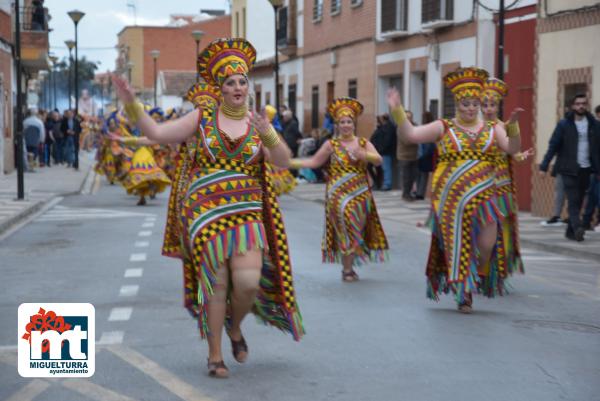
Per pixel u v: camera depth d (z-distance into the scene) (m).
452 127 8.64
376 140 24.78
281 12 38.19
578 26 17.12
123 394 5.89
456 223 8.54
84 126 57.41
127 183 20.34
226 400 5.77
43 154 37.53
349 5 30.09
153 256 12.37
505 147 8.60
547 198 17.98
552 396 5.91
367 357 6.86
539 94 18.34
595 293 9.88
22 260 12.14
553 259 12.69
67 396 5.86
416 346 7.22
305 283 10.23
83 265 11.62
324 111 33.09
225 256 6.05
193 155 6.22
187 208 6.19
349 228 10.30
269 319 6.56
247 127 6.20
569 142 13.99
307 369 6.51
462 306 8.60
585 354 7.04
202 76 6.31
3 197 21.62
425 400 5.79
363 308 8.78
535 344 7.35
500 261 8.77
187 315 8.41
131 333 7.66
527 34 19.23
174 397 5.83
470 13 21.38
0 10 30.66
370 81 28.16
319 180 29.23
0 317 8.38
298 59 36.50
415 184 24.48
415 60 24.78
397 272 11.13
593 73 16.72
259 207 6.22
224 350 7.05
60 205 20.75
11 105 33.81
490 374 6.41
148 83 93.12
